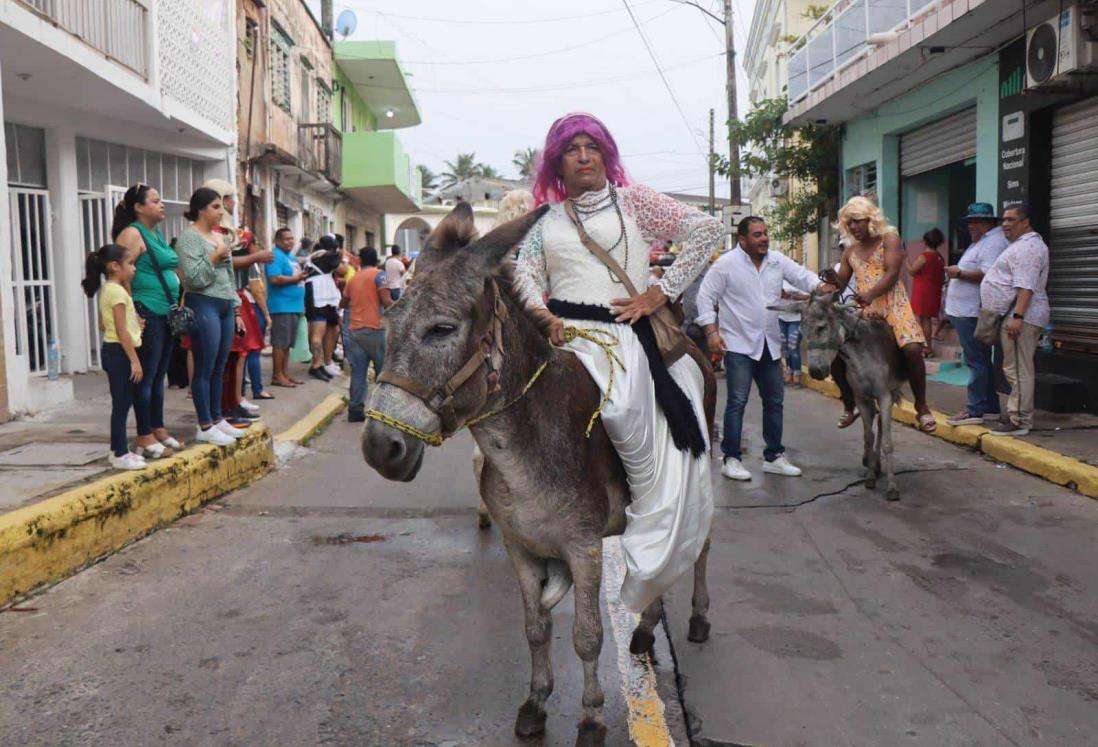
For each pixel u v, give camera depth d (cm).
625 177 380
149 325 654
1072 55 952
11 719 359
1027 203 1113
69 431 785
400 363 276
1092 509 672
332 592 508
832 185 1842
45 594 492
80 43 1003
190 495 660
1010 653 432
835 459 852
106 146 1348
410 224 3684
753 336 759
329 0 2723
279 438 892
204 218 718
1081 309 1044
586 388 331
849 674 410
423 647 435
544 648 350
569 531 321
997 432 880
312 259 1328
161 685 390
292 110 2062
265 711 370
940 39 1151
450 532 626
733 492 733
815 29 1689
